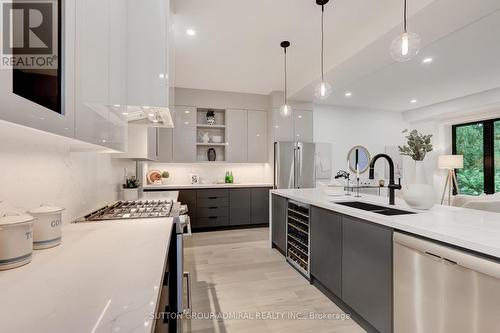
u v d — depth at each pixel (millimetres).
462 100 5406
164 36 1545
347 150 6301
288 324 1868
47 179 1322
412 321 1361
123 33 1383
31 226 912
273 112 5020
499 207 3021
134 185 2820
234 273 2740
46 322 531
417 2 2055
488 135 5258
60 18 698
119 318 550
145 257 949
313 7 2398
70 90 756
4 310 581
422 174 1881
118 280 748
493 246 1005
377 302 1621
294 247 2916
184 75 4203
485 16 2145
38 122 593
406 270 1396
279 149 4855
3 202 1009
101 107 1044
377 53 2898
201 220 4566
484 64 3617
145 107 1556
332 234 2119
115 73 1239
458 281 1128
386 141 6637
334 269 2090
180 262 1575
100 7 1016
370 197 2631
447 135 5984
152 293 668
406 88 4754
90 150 1606
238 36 2928
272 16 2545
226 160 5070
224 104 5051
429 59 3414
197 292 2326
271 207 3625
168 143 4762
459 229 1278
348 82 3941
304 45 3154
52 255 971
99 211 1865
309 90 4395
